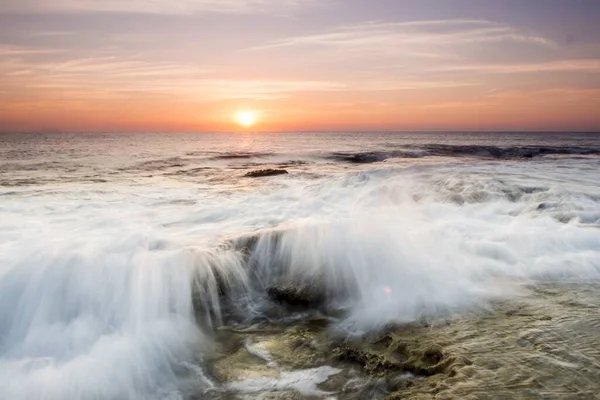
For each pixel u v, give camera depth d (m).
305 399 3.53
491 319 4.45
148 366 4.14
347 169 24.70
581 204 10.12
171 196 13.28
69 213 10.21
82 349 4.36
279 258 6.39
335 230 6.79
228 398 3.62
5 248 6.52
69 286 5.22
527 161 25.09
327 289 5.61
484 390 3.11
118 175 20.75
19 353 4.36
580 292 5.16
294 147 53.81
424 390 3.25
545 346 3.74
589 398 2.96
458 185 13.00
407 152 38.94
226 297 5.75
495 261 6.32
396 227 7.30
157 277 5.55
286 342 4.60
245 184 16.95
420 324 4.52
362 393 3.55
